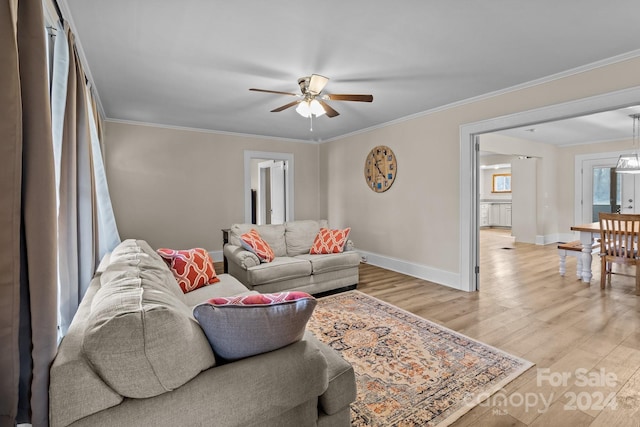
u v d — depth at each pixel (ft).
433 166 13.46
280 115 14.34
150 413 3.01
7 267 3.12
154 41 7.53
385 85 10.52
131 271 5.00
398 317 9.61
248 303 3.77
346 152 18.88
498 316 9.68
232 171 18.26
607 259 12.35
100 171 8.73
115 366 2.87
